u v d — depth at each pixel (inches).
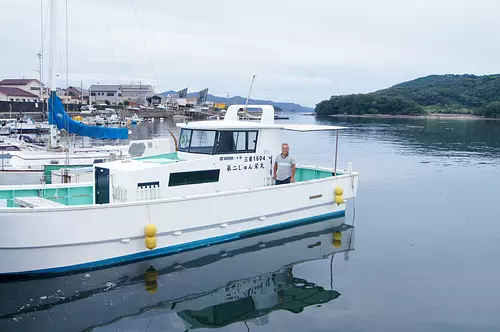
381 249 417.1
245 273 350.0
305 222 489.1
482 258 394.9
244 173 451.2
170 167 394.6
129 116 2979.8
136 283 325.1
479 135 2039.9
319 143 1702.8
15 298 296.5
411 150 1393.9
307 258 387.9
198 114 3371.1
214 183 428.1
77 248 331.9
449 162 1098.1
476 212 574.9
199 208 386.6
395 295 314.3
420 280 343.0
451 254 405.7
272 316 280.7
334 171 522.9
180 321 272.4
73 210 323.9
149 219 358.0
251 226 433.1
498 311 291.7
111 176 385.4
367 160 1137.4
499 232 481.1
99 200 409.1
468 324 274.2
